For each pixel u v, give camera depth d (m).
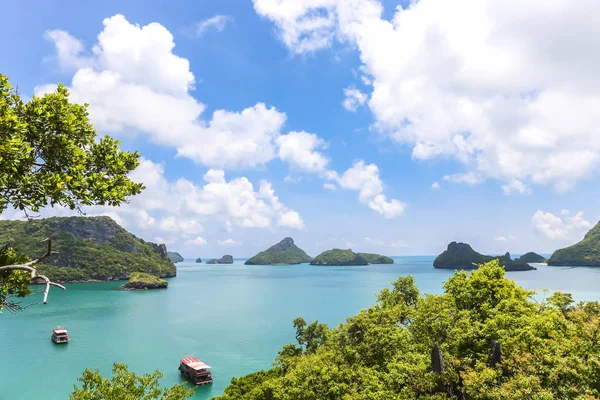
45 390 60.34
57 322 117.00
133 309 145.38
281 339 95.88
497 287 42.12
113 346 88.19
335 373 34.00
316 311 140.25
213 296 191.62
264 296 190.50
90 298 179.25
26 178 14.29
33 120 15.55
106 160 17.67
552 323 33.91
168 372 70.69
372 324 40.84
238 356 81.00
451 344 35.75
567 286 185.88
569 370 24.75
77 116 17.12
